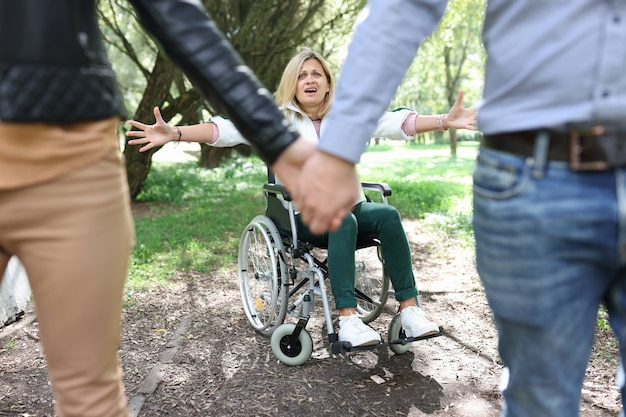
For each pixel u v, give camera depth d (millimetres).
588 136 1056
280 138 1135
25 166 1060
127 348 3629
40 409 2852
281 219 3418
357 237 3338
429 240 6715
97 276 1135
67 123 1065
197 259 5793
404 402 2906
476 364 3316
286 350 3324
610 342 3438
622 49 1036
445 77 29656
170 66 9117
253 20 9883
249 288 3980
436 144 42375
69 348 1161
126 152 9891
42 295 1145
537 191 1103
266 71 12133
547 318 1154
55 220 1098
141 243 6367
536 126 1084
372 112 1164
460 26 20125
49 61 1021
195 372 3273
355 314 3092
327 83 3480
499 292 1199
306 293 3262
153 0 1092
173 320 4113
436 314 4207
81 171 1102
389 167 18516
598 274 1148
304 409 2857
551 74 1073
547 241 1108
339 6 12039
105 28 11633
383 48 1161
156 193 10398
